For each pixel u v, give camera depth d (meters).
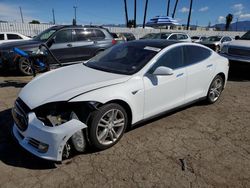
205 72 4.60
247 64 7.46
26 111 2.93
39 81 3.53
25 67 7.65
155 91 3.64
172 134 3.74
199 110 4.80
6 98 5.22
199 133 3.82
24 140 2.94
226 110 4.87
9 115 4.25
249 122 4.32
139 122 3.61
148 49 3.95
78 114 2.89
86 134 2.98
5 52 7.45
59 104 2.87
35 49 7.46
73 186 2.56
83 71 3.75
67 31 8.01
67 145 2.89
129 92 3.30
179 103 4.20
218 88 5.19
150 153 3.20
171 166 2.94
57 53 7.77
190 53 4.38
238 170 2.91
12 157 3.02
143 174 2.78
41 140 2.74
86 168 2.85
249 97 5.81
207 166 2.96
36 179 2.64
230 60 7.75
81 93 2.97
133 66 3.65
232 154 3.25
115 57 4.09
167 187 2.58
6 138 3.46
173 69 3.97
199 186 2.61
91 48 8.42
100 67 3.86
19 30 20.20
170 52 3.98
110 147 3.29
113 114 3.19
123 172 2.80
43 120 2.82
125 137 3.58
